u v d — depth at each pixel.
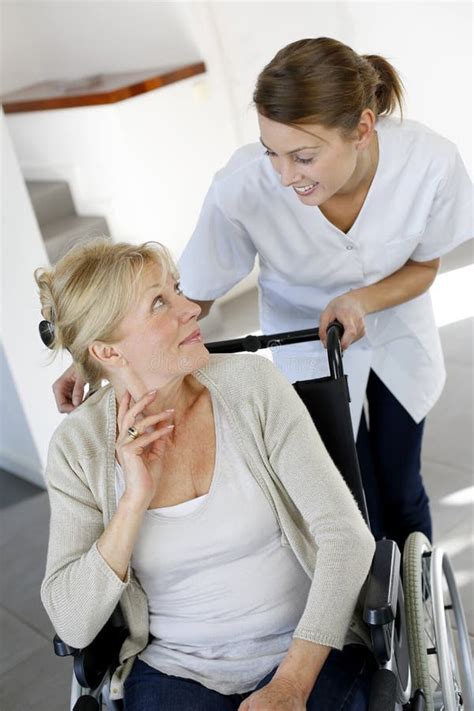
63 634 1.45
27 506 3.36
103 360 1.45
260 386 1.52
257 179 1.89
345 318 1.75
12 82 5.22
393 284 1.97
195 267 2.03
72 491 1.51
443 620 1.63
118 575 1.42
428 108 4.49
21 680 2.49
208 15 4.36
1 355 3.30
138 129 4.25
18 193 2.98
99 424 1.53
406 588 1.66
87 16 4.90
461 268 4.38
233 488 1.48
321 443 1.52
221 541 1.48
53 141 4.52
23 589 2.88
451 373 3.53
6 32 5.19
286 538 1.50
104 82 4.51
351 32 4.40
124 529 1.42
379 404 2.15
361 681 1.44
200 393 1.53
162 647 1.54
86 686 1.45
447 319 3.93
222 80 4.48
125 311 1.41
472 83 4.34
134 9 4.61
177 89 4.34
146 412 1.50
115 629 1.57
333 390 1.60
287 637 1.52
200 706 1.45
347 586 1.40
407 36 4.35
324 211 1.90
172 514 1.48
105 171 4.37
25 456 3.48
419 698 1.49
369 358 2.07
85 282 1.40
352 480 1.64
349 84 1.58
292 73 1.55
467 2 4.15
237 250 2.04
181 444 1.50
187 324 1.45
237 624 1.51
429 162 1.85
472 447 3.05
